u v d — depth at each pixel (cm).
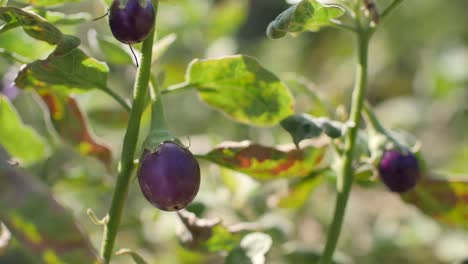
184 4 165
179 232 108
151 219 132
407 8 249
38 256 86
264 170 104
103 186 125
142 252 139
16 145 117
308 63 237
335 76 228
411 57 246
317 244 146
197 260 131
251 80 102
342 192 104
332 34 241
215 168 131
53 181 122
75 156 133
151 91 98
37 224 86
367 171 107
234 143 102
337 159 107
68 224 86
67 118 109
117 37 93
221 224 106
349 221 160
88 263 87
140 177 93
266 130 144
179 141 94
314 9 97
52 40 95
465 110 214
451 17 247
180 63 160
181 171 92
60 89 101
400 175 103
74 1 102
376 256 148
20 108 133
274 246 121
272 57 231
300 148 104
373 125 105
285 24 97
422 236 150
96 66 99
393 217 163
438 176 110
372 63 247
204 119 177
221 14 175
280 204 116
